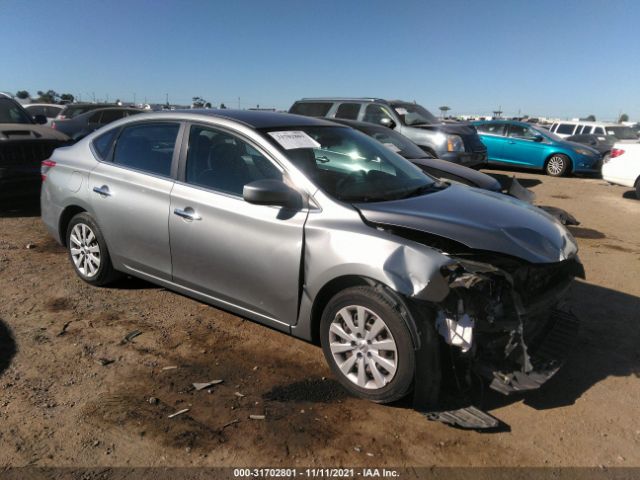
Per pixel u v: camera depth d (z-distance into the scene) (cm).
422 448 282
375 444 284
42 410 304
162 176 412
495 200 392
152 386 333
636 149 1087
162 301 464
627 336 420
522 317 311
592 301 491
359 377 318
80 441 279
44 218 518
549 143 1469
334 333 329
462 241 308
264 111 445
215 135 394
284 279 342
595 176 1484
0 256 571
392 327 298
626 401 330
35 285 491
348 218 324
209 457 271
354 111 1161
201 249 382
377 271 296
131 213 425
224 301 385
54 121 1599
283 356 375
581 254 650
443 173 744
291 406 316
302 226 332
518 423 305
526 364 304
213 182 384
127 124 459
